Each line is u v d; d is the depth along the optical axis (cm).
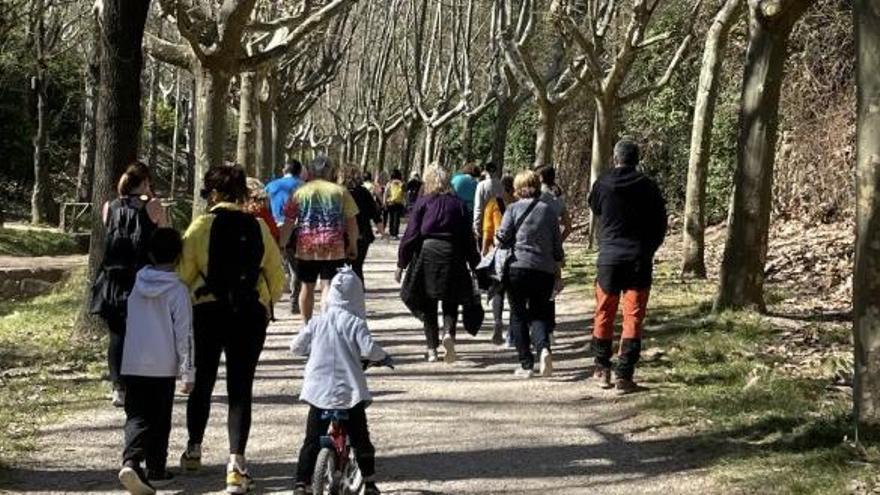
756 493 667
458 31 4438
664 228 1006
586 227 3644
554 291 1102
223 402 994
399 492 698
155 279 684
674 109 3028
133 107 1261
